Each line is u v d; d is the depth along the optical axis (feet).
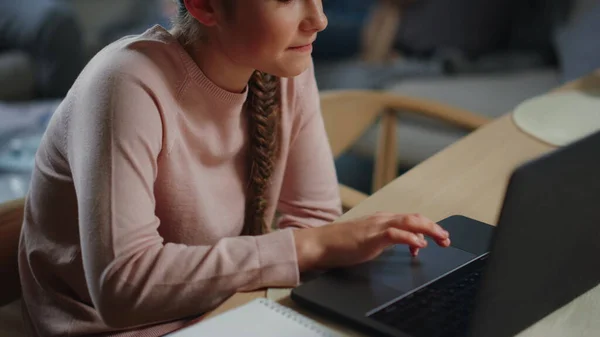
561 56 8.80
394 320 2.47
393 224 2.89
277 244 2.85
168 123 3.01
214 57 3.07
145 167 2.87
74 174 2.93
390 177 5.73
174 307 2.80
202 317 2.78
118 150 2.79
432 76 9.24
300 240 2.88
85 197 2.81
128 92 2.85
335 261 2.85
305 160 3.78
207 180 3.34
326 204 3.80
